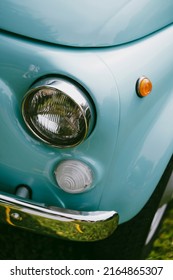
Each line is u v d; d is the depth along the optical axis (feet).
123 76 4.93
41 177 5.26
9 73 4.98
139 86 4.99
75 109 4.70
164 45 5.42
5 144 5.19
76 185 5.12
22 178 5.36
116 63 4.96
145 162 5.25
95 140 4.91
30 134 5.06
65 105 4.71
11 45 4.97
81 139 4.80
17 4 5.04
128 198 5.33
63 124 4.78
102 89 4.80
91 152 4.97
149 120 5.27
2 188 5.53
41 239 6.88
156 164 5.32
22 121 5.05
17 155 5.21
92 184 5.13
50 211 5.12
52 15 5.00
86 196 5.25
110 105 4.83
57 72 4.82
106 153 5.00
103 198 5.27
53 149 5.04
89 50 4.98
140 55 5.14
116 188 5.24
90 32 4.98
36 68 4.88
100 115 4.81
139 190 5.31
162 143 5.33
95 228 5.15
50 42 4.97
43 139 4.95
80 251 6.79
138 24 5.23
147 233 6.38
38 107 4.80
